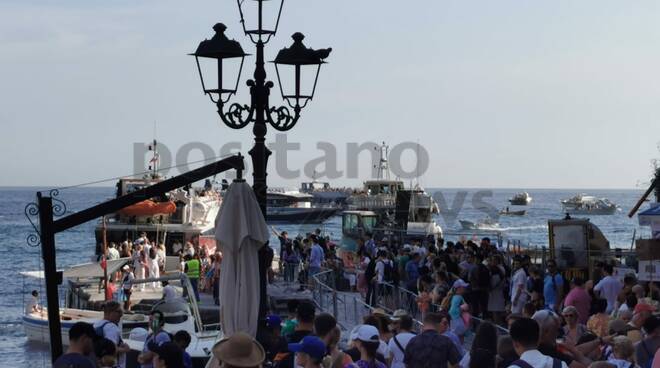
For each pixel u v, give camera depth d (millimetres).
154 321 25109
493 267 34125
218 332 35344
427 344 17797
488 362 17078
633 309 25297
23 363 48906
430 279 34562
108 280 54750
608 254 39969
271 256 34406
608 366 16188
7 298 75062
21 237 157375
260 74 19312
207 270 55906
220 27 19266
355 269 50781
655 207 31250
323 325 17203
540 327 16359
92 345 16875
